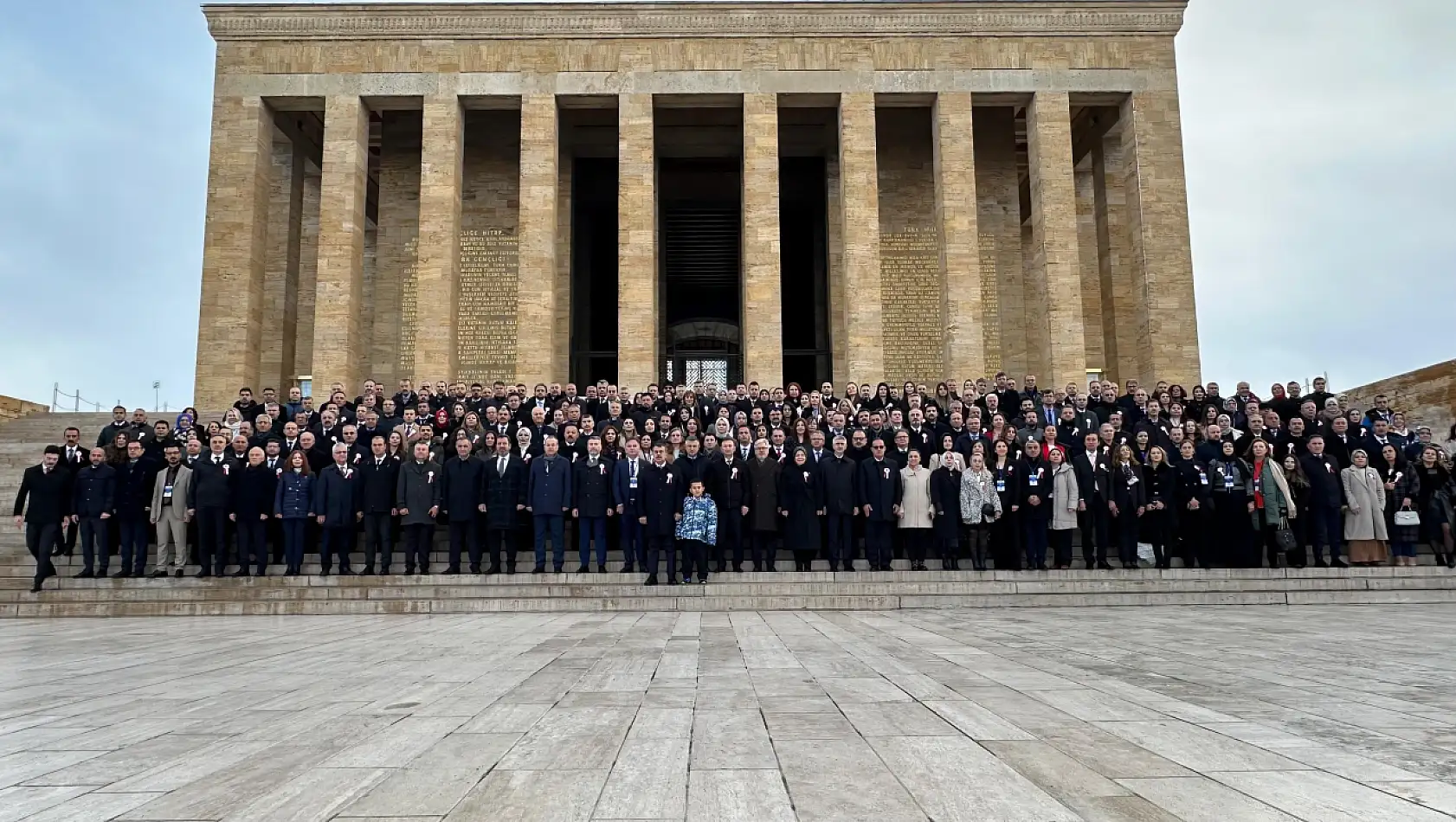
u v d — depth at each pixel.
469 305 30.52
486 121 31.47
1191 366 28.00
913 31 28.98
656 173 32.78
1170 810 3.76
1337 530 15.26
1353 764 4.48
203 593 14.37
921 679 7.02
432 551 16.62
